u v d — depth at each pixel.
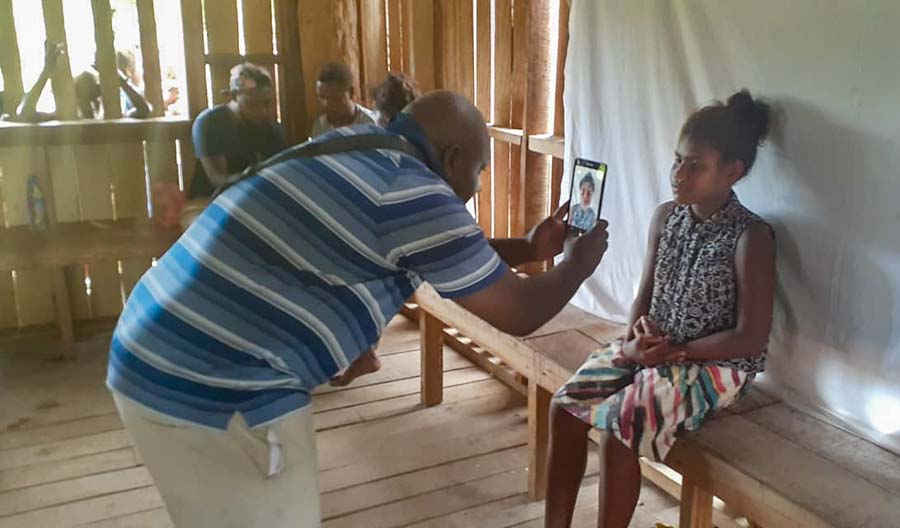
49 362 3.95
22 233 4.10
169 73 5.03
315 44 4.59
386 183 1.35
